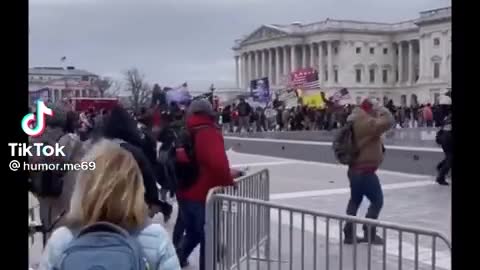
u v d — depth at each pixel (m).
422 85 99.12
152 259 2.34
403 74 110.94
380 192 7.54
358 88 109.19
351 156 7.45
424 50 99.19
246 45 119.88
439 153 15.80
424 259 6.54
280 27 113.38
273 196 12.55
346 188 13.72
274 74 113.19
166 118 9.70
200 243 6.13
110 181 2.34
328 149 20.62
